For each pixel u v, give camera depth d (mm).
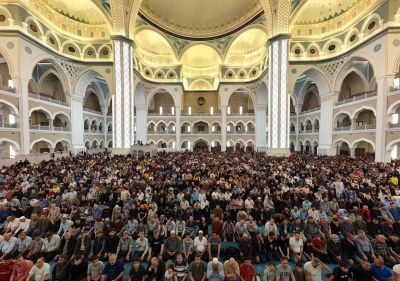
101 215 8055
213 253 6227
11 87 19828
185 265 5461
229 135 40719
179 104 39219
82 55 28625
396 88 18672
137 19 31594
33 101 22250
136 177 12508
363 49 21969
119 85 25875
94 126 37531
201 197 9328
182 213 8141
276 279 4820
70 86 27984
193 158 22938
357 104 23250
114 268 5160
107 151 34781
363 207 7805
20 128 20109
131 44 26656
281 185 10500
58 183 10781
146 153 26531
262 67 35281
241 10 33781
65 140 27406
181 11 34719
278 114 25781
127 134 26312
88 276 5051
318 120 31375
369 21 21438
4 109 20766
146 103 38688
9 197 8977
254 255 6379
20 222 7020
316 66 27469
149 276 5133
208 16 35656
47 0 24047
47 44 24047
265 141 38562
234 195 9281
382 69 19719
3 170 13961
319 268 4863
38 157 20359
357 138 23203
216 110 44031
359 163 17594
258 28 32094
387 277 4715
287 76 25359
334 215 7332
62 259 5203
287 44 25172
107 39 28750
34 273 4836
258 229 7418
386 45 19219
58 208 7625
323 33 27234
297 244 6191
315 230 6754
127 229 7066
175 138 41031
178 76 38781
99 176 12773
